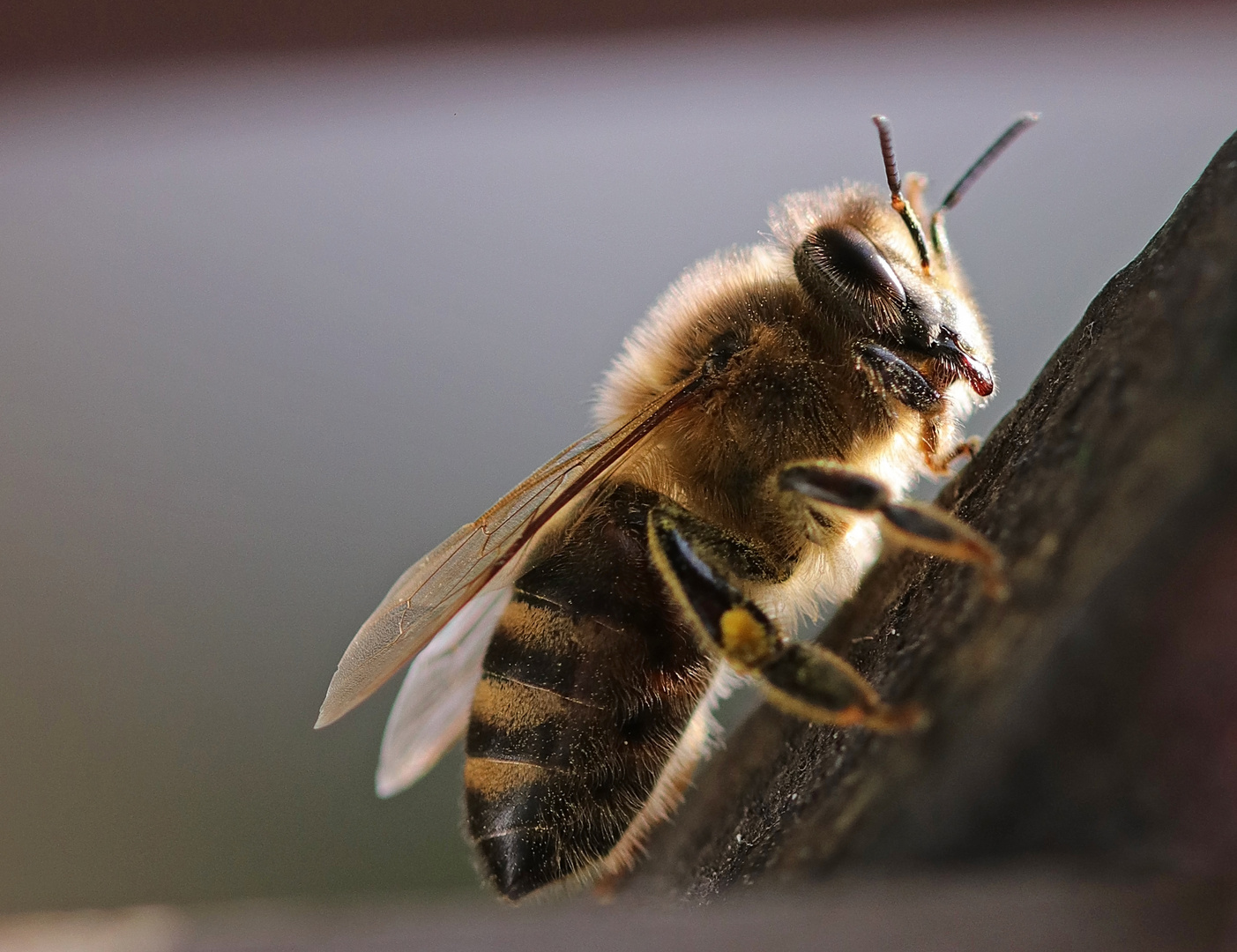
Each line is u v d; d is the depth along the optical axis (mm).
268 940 47
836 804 69
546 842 79
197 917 50
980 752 54
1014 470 72
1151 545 53
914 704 64
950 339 80
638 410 80
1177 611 52
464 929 48
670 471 80
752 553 80
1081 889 50
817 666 74
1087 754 52
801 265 80
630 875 80
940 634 70
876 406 80
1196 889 49
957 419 80
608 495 80
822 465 76
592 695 79
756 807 75
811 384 80
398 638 80
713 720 81
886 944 48
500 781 79
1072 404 71
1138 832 51
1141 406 61
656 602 79
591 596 79
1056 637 54
